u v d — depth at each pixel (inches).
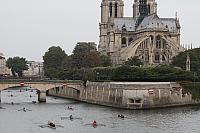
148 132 5477.4
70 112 7721.5
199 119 6574.8
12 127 6023.6
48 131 5669.3
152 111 7726.4
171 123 6171.3
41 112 7775.6
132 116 6968.5
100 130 5659.5
